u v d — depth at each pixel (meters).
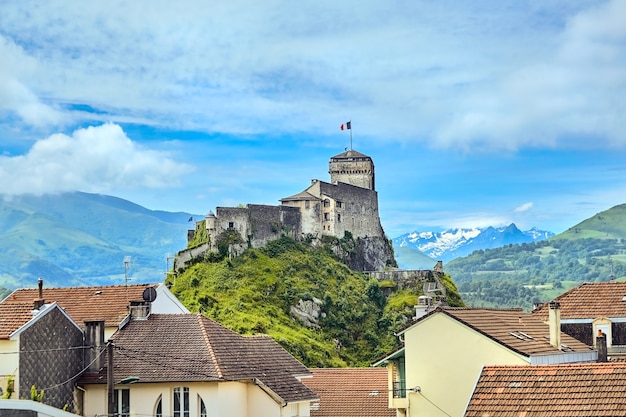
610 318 97.06
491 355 76.06
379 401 91.75
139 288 90.00
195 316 81.06
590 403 51.56
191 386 73.69
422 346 78.62
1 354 68.50
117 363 75.50
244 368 76.50
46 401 70.94
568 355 80.81
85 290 89.62
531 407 52.50
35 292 90.12
